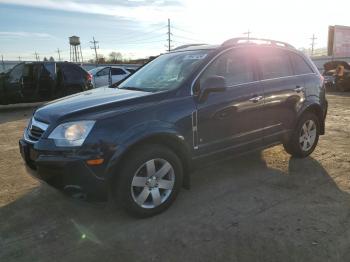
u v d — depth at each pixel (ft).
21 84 40.32
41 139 11.28
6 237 11.15
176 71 14.19
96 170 10.77
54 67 42.47
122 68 60.18
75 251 10.32
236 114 14.24
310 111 18.16
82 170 10.68
